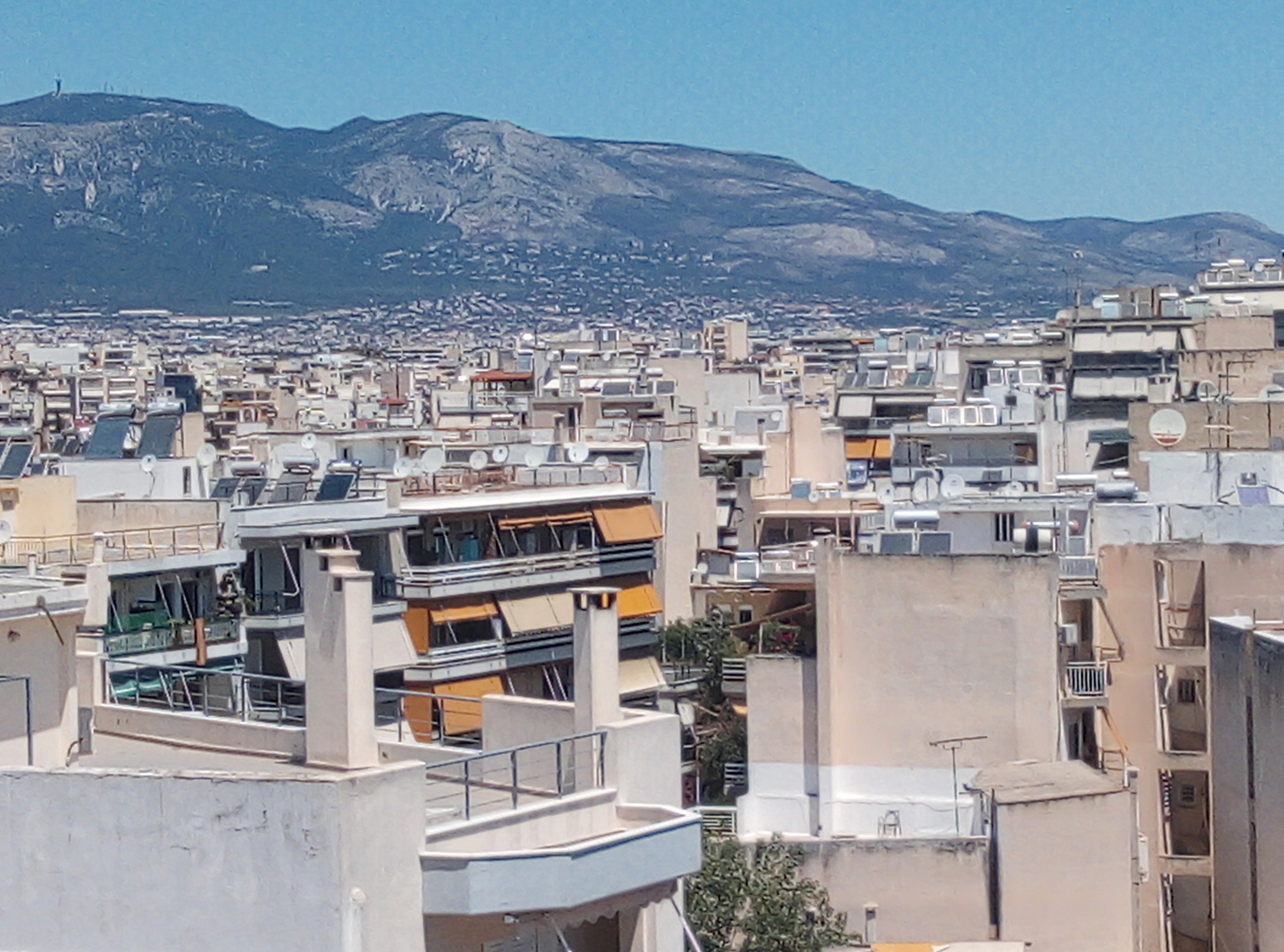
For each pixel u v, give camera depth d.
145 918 28.56
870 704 73.19
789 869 60.31
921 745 72.81
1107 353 169.25
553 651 95.25
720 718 97.06
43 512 78.00
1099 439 143.50
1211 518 79.44
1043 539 77.44
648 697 100.88
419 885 28.25
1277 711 63.25
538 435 144.38
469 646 91.50
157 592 75.00
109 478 99.25
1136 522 79.75
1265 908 64.25
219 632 75.38
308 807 27.73
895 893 62.16
